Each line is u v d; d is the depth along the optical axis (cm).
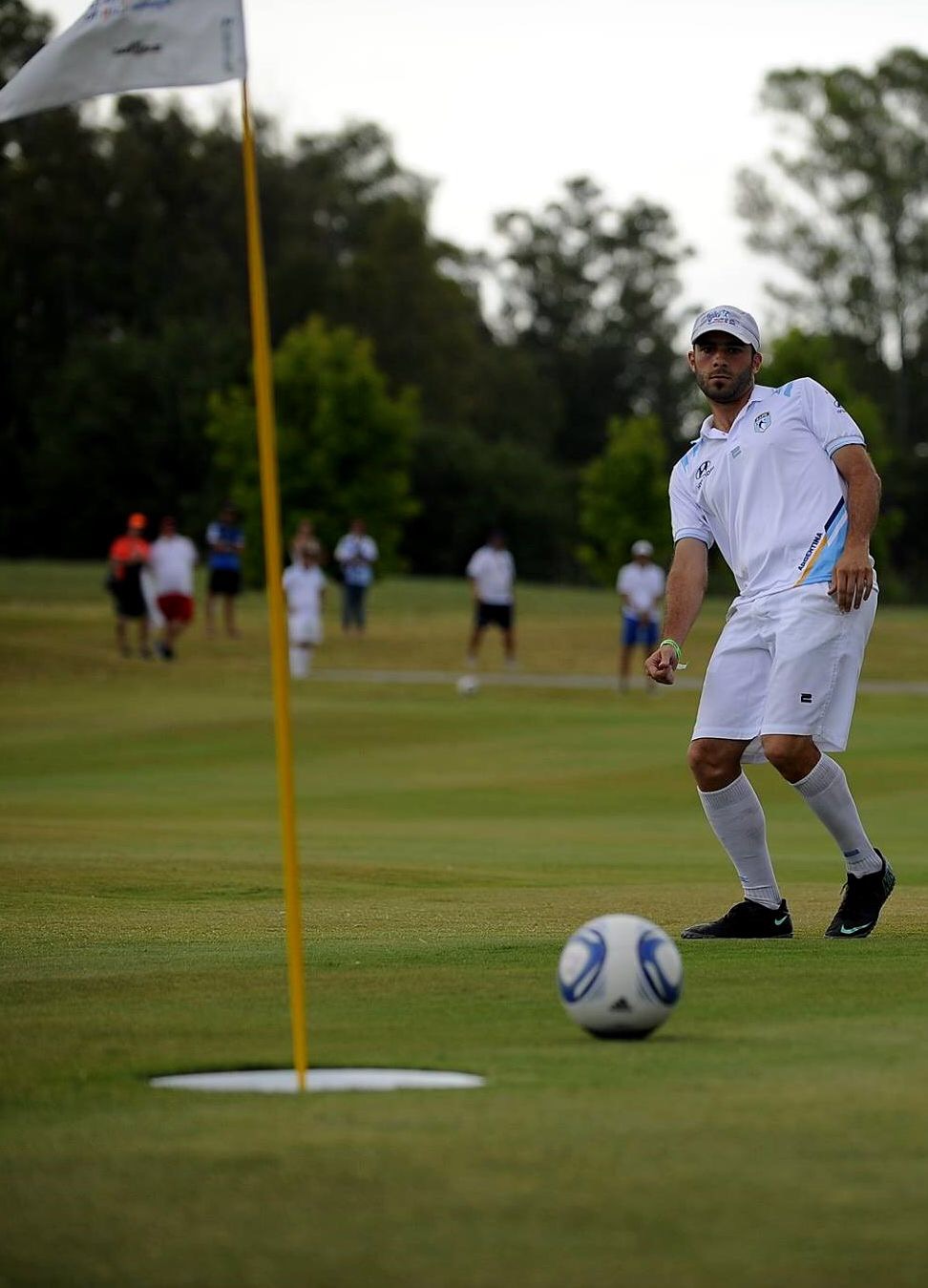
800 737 2641
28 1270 1062
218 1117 1425
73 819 5831
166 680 11319
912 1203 1169
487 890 3600
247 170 1838
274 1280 1035
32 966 2344
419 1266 1055
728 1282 1025
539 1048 1705
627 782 7412
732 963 2300
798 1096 1473
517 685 11356
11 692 10738
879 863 2709
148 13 1877
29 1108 1468
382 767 8025
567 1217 1142
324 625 15175
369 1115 1421
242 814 6178
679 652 2762
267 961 2391
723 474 2739
